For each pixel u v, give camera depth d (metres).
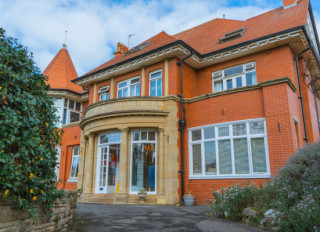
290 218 5.82
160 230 6.48
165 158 12.66
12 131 3.91
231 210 7.71
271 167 10.53
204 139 12.76
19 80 4.46
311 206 5.65
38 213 4.67
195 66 15.59
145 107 13.26
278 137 10.57
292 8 16.23
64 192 5.64
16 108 4.25
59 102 21.94
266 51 13.70
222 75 15.05
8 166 3.72
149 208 10.44
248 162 11.27
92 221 7.53
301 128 12.45
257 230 6.30
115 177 13.62
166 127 12.97
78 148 19.00
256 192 7.94
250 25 16.89
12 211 4.03
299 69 14.01
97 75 17.31
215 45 16.11
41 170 4.68
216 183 11.89
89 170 14.23
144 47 18.00
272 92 11.02
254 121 11.40
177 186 12.49
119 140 13.51
